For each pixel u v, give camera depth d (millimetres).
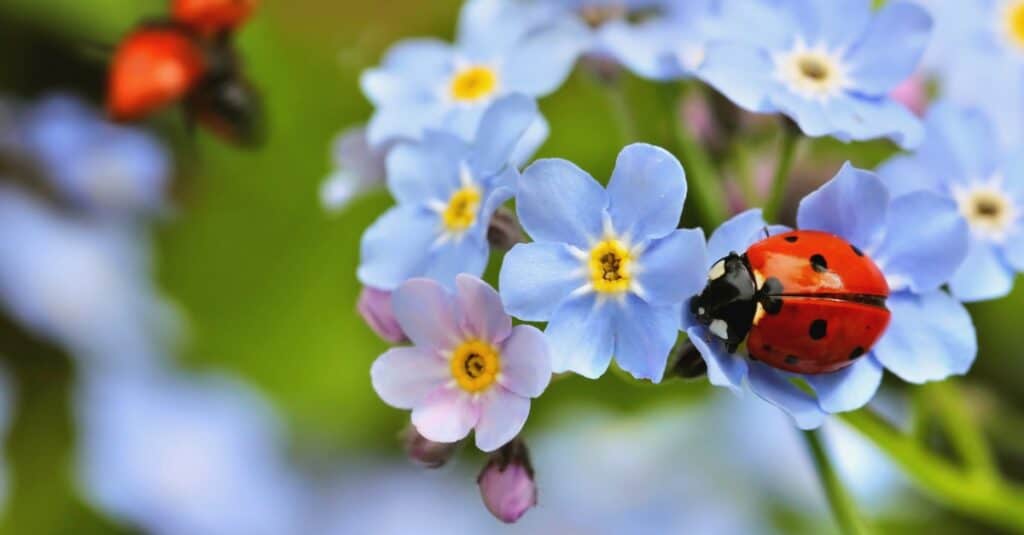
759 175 187
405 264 169
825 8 171
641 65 177
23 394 230
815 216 164
